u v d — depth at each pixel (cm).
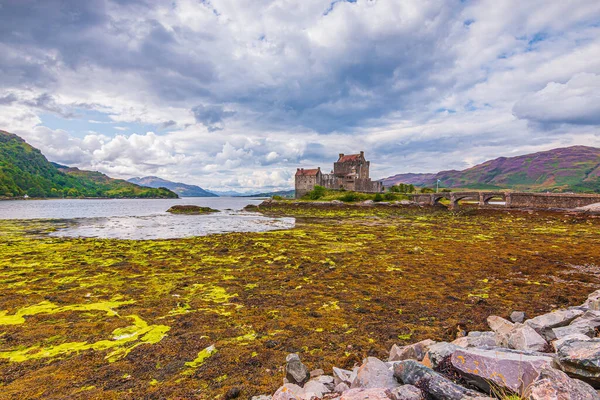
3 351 809
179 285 1456
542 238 2975
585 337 578
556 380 379
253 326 969
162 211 8850
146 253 2253
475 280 1527
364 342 849
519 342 611
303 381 635
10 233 3491
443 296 1280
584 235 3178
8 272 1695
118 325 982
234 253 2255
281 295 1303
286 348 814
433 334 902
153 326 974
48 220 5322
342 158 12200
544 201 6219
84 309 1135
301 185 11681
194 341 859
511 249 2370
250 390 619
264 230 3981
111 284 1473
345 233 3406
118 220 5566
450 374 504
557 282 1481
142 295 1305
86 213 7719
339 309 1129
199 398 597
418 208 7619
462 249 2391
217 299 1253
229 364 730
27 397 604
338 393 543
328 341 857
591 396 356
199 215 7075
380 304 1184
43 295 1300
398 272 1689
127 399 595
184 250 2369
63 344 848
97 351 803
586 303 973
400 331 925
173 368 716
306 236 3148
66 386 642
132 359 759
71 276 1617
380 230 3712
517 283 1464
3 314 1085
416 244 2645
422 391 453
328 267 1806
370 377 547
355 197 8931
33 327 968
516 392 423
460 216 5716
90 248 2439
